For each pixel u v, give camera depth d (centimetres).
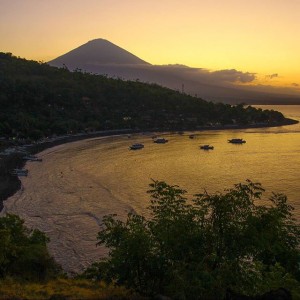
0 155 14775
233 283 1891
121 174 11800
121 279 2039
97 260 5559
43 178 11150
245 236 1905
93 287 2480
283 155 15612
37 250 3712
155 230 2077
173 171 12300
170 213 2105
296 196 8750
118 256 2038
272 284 1998
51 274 3572
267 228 1953
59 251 5894
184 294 1806
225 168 12781
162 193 2195
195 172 12119
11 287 2448
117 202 8556
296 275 2236
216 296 1830
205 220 2030
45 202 8606
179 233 1964
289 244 2333
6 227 4150
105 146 18262
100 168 12775
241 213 1980
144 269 2027
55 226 7019
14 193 9412
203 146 17450
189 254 1950
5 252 3353
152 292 2038
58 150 16862
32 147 17238
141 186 10156
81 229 6856
